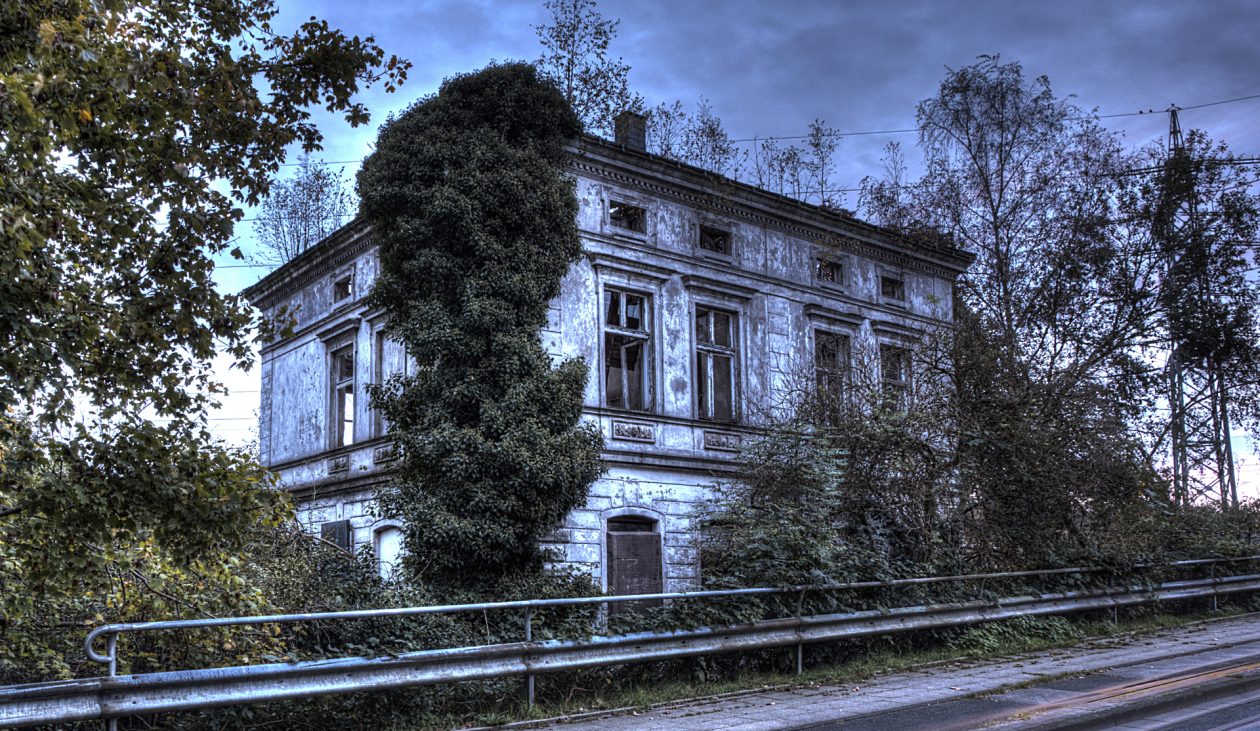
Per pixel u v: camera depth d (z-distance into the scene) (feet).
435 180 56.65
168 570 31.55
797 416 58.95
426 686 29.09
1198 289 93.15
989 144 92.38
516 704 30.60
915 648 45.01
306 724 27.12
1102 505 59.31
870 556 45.14
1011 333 63.00
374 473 63.36
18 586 29.04
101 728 24.49
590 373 62.23
